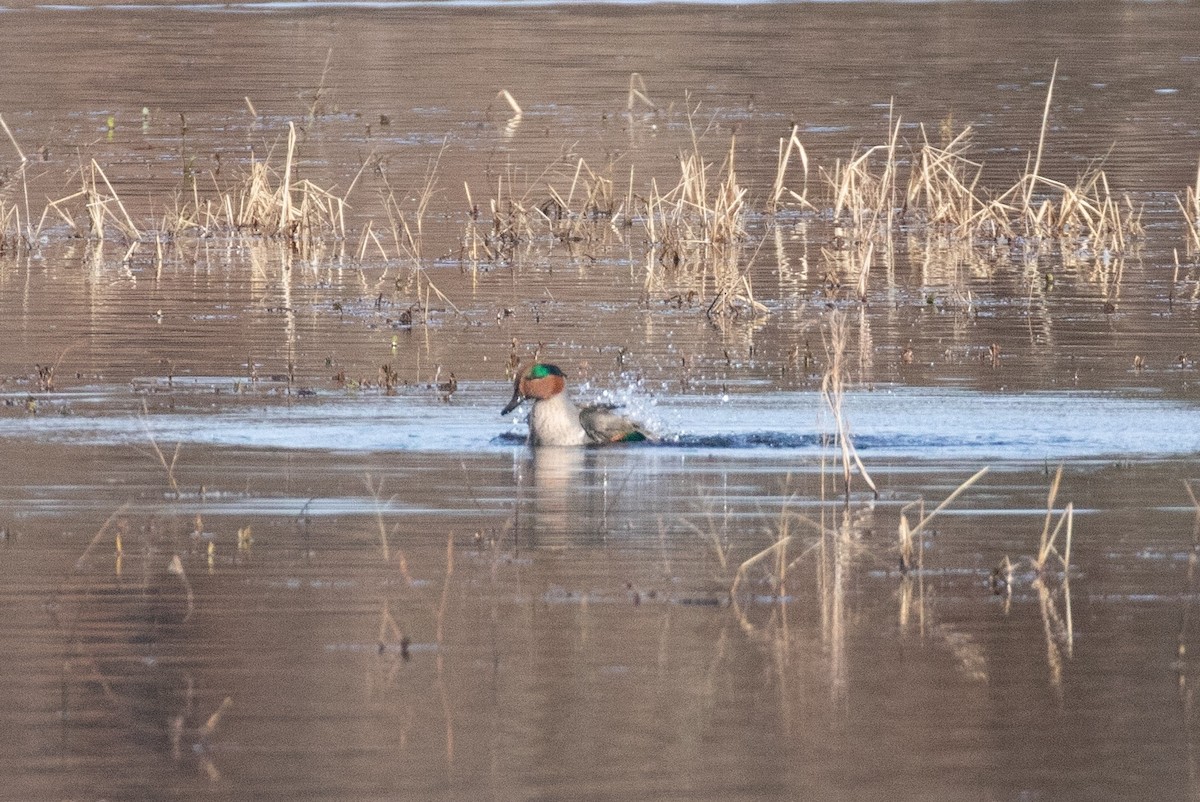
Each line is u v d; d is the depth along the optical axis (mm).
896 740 12461
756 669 13797
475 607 15188
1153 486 19328
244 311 31266
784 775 11836
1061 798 11516
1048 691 13352
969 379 25344
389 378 24969
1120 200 44125
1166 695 13312
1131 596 15594
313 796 11477
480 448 21438
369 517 18094
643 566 16453
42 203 43531
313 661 13914
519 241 40438
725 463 20641
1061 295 33188
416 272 36000
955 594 15711
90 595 15484
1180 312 31125
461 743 12312
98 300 32156
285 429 22281
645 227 42375
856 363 26703
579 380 25281
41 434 21812
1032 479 19688
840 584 15977
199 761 12008
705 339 28938
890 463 20562
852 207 42438
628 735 12500
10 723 12680
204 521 17906
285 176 41594
